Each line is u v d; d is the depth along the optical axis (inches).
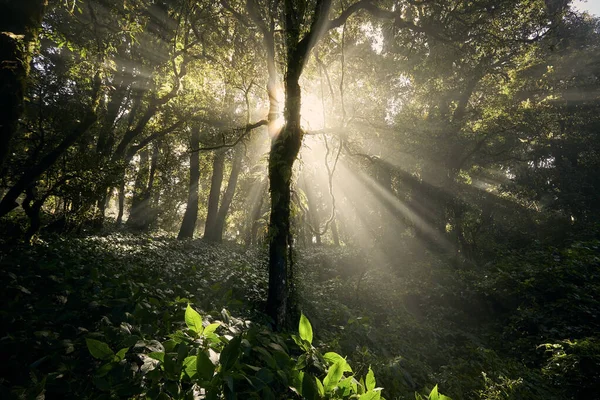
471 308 398.6
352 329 250.2
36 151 327.0
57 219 431.2
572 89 828.0
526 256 522.0
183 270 321.7
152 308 141.9
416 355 269.4
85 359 104.6
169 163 829.8
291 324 243.3
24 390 84.9
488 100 716.7
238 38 371.9
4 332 118.1
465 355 290.0
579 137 886.4
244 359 109.2
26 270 192.1
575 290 351.9
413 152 537.3
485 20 478.9
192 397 80.2
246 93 332.8
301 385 88.3
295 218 278.2
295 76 253.3
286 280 242.5
